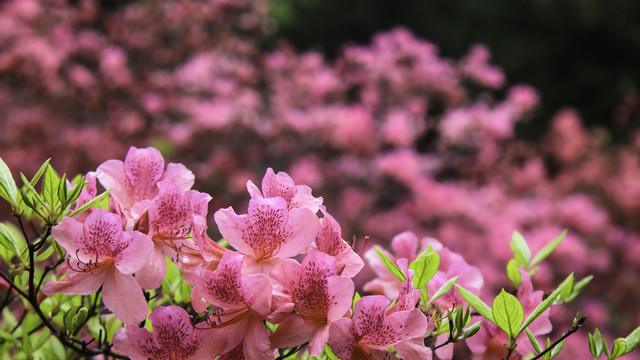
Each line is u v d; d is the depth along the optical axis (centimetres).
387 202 730
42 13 838
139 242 108
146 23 869
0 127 777
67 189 122
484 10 1316
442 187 705
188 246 114
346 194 707
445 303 141
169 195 113
